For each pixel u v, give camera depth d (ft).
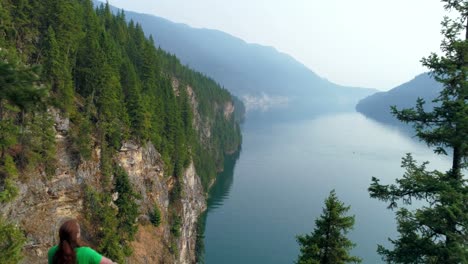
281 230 352.49
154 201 225.56
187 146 347.97
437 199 42.11
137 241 192.65
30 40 178.19
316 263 68.13
